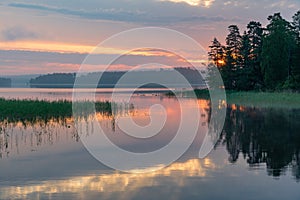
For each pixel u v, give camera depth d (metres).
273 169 16.78
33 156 19.70
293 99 55.94
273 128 28.52
